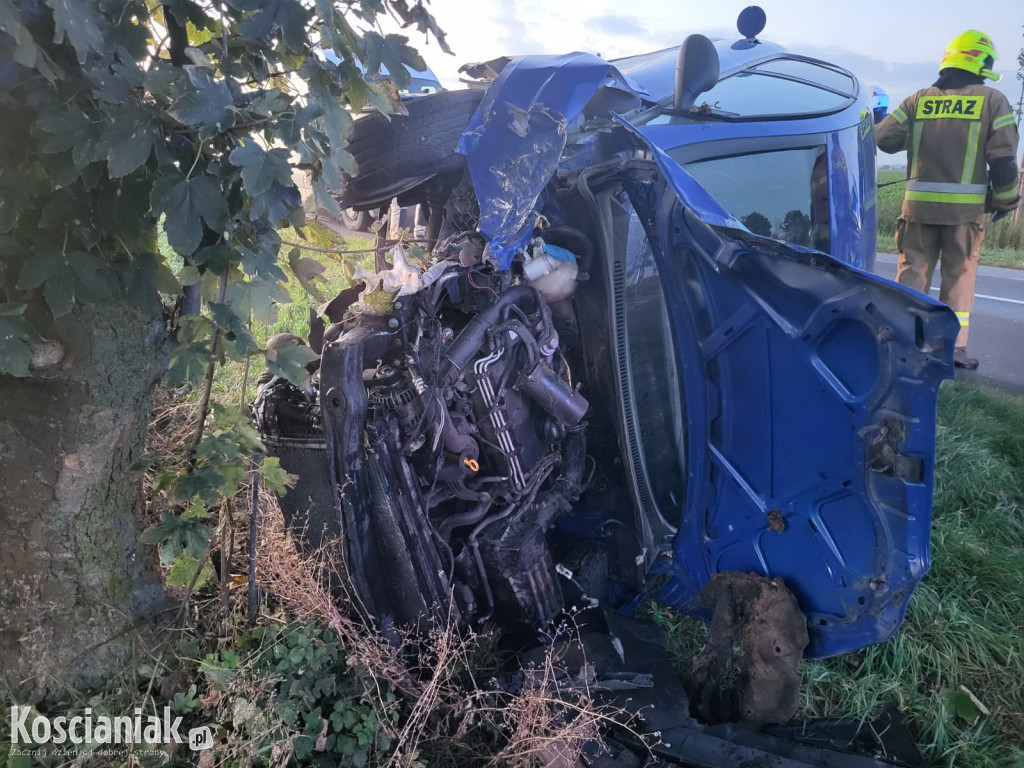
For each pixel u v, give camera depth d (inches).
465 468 99.3
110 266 67.7
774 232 135.3
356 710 84.2
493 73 117.0
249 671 83.9
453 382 95.3
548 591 104.3
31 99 59.9
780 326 94.7
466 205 107.0
